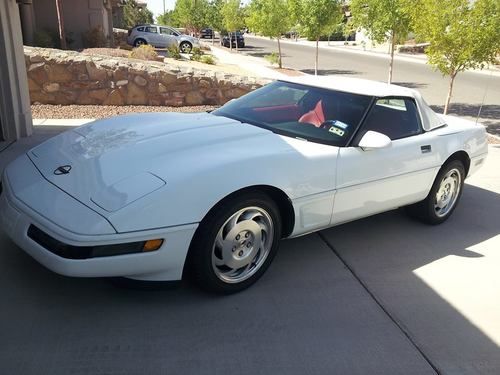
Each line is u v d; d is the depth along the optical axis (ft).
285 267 12.76
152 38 99.55
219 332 9.93
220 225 10.37
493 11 27.96
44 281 11.17
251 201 10.80
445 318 11.00
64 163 10.93
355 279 12.42
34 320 9.86
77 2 74.69
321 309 10.99
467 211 17.94
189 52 95.81
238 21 123.13
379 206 13.96
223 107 15.21
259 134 12.50
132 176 10.07
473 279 12.84
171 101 37.22
